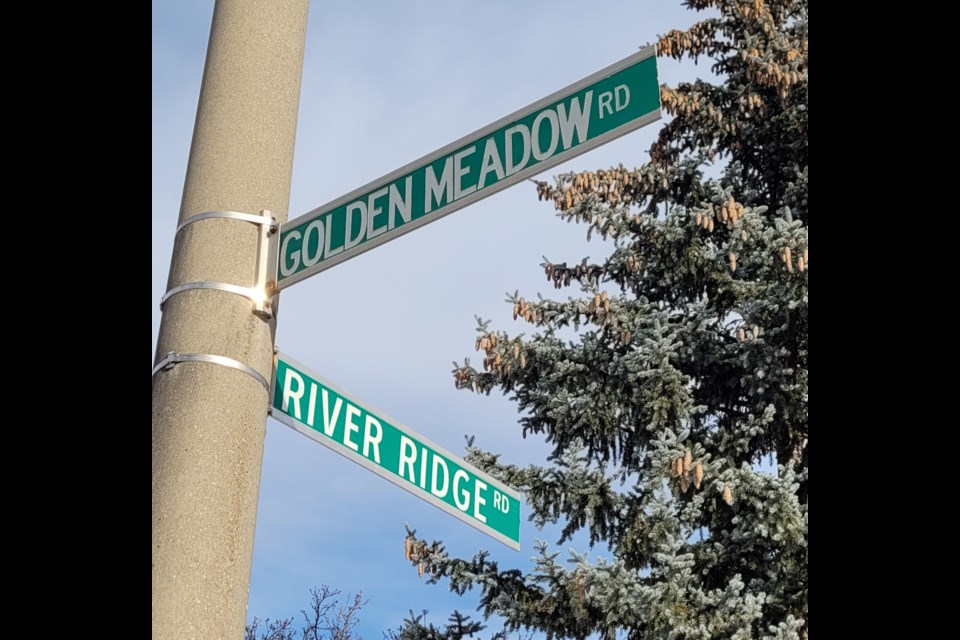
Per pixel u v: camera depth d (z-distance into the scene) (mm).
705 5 14898
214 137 4332
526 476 12477
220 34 4566
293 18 4688
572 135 3973
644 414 12562
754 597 10711
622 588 10672
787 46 13914
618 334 12992
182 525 3562
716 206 13297
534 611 11812
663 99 13914
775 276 12617
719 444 12344
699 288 13531
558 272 14273
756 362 12328
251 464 3816
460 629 12164
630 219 13844
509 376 13492
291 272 4172
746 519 11242
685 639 10398
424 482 4570
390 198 4301
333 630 19000
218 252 4098
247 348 3965
